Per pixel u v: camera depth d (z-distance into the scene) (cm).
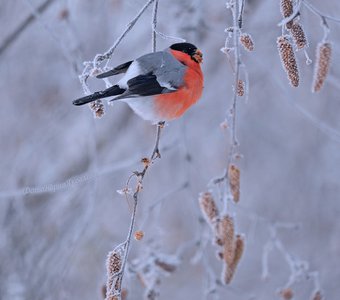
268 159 1416
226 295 1322
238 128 1380
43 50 1366
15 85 1390
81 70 959
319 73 665
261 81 1297
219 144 1397
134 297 1002
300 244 1342
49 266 1107
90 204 1002
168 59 734
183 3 1148
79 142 1359
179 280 1390
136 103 727
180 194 1332
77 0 1236
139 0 1172
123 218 1305
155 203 924
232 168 686
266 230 1380
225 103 1341
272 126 1395
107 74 695
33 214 1194
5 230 1155
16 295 1084
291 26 646
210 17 1238
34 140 1316
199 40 1166
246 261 1363
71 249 1009
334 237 1276
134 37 1277
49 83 1400
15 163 1277
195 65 752
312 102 1322
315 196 1337
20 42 1345
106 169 1020
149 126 1313
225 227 685
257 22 1227
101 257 1232
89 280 1230
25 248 1140
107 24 1289
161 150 1006
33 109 1392
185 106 744
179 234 1365
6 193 932
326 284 1232
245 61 1260
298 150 1384
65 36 1270
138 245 1230
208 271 917
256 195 1396
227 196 678
